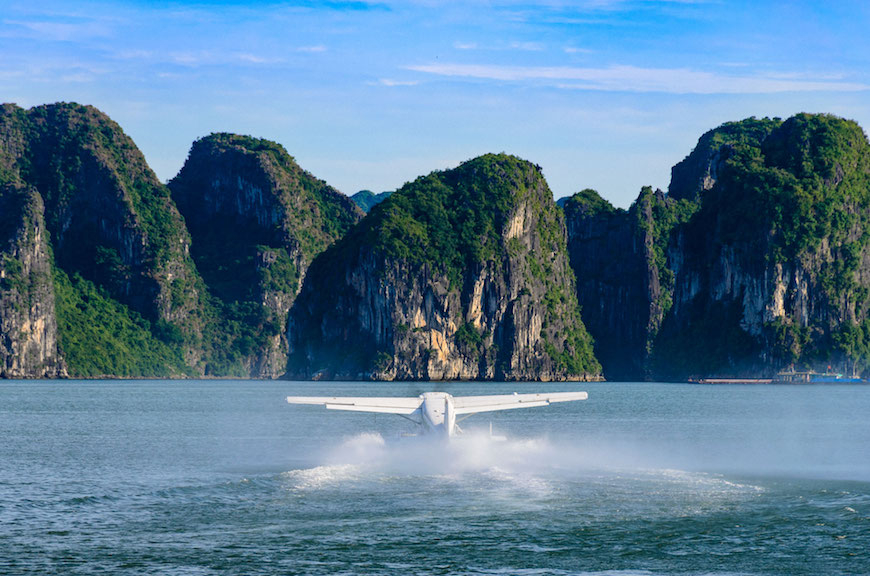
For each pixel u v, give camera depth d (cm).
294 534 3053
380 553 2825
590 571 2655
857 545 2897
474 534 3052
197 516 3319
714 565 2702
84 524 3222
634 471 4238
